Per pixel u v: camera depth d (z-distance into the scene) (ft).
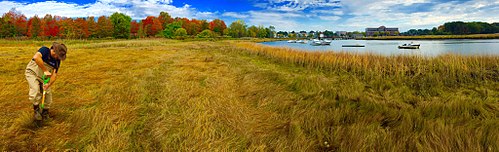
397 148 9.46
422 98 17.39
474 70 25.44
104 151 9.30
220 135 11.02
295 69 36.11
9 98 16.05
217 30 337.72
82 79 23.56
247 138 10.72
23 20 164.04
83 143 10.12
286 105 15.33
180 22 256.93
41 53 11.25
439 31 412.98
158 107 14.66
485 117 12.99
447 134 10.09
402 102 16.30
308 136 11.06
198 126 11.47
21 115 12.53
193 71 28.94
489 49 103.91
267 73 26.94
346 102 15.89
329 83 22.25
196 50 68.95
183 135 10.81
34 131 10.97
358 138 10.26
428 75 25.07
